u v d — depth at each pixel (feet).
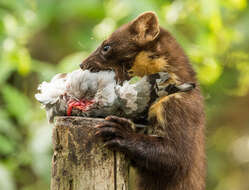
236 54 46.44
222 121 55.36
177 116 24.77
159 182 26.12
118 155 20.95
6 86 40.40
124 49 27.45
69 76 22.43
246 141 57.00
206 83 43.50
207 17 41.11
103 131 20.34
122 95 22.09
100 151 20.25
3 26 42.16
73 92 21.68
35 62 42.06
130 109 22.62
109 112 22.12
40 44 51.72
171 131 24.53
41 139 39.09
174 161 24.12
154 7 40.81
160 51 26.91
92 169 20.12
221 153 56.44
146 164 23.35
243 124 55.47
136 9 40.45
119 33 27.91
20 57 40.55
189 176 25.84
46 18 44.93
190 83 25.45
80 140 20.12
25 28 43.62
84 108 21.56
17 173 42.86
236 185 55.67
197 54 41.63
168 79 25.13
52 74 40.55
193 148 25.11
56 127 20.26
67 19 51.26
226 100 53.52
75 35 48.42
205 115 27.40
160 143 23.99
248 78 47.09
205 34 42.83
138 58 27.25
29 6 43.50
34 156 39.68
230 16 47.91
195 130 25.35
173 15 42.83
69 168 20.08
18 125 43.91
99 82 21.95
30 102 45.14
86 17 48.34
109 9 45.06
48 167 39.17
